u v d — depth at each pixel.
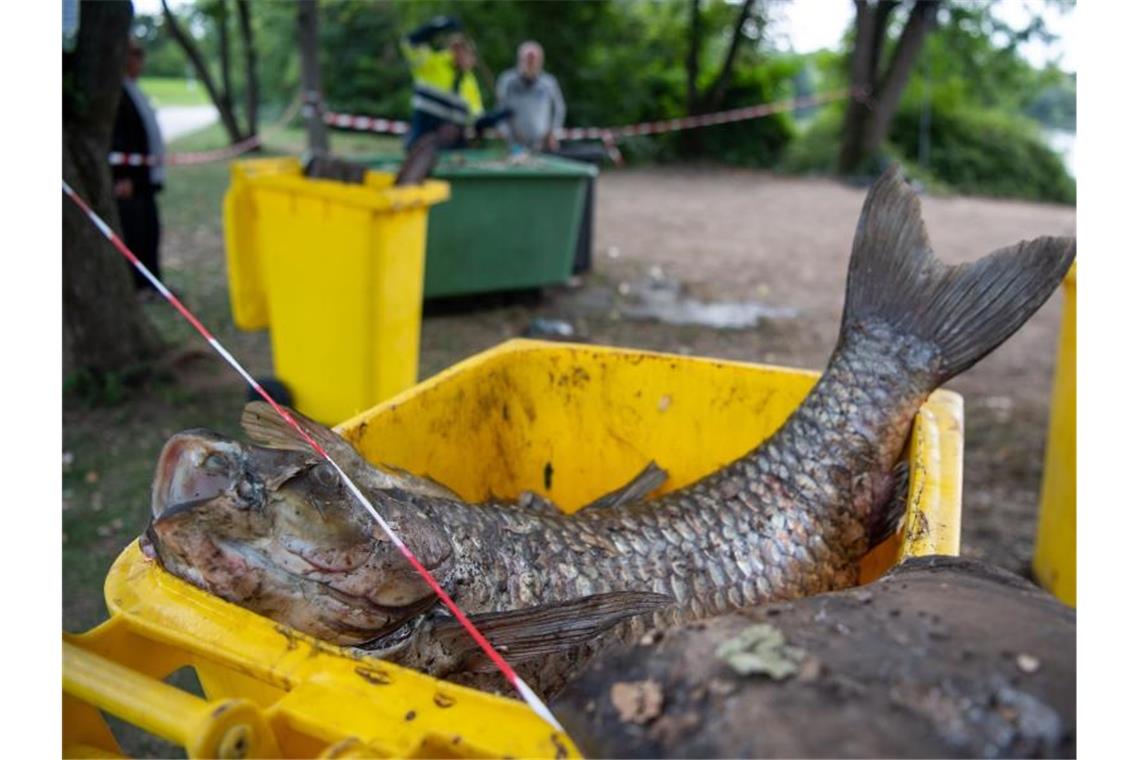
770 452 2.35
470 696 1.16
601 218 12.94
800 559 2.25
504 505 2.12
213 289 8.22
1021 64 22.16
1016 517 4.82
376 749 1.07
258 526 1.47
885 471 2.37
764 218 13.70
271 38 24.61
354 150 17.92
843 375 2.41
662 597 1.77
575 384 2.87
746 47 20.89
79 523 4.42
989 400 6.49
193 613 1.35
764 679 1.02
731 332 7.88
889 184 2.58
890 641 1.06
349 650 1.26
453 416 2.59
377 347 4.82
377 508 1.65
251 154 16.70
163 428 5.44
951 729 0.94
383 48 21.92
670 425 2.83
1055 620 1.11
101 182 5.78
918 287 2.47
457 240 7.44
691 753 0.96
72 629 3.64
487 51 20.02
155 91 29.27
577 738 1.04
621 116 20.22
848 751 0.92
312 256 4.81
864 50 18.28
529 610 1.70
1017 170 19.39
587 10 20.34
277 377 5.21
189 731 1.08
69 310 5.82
